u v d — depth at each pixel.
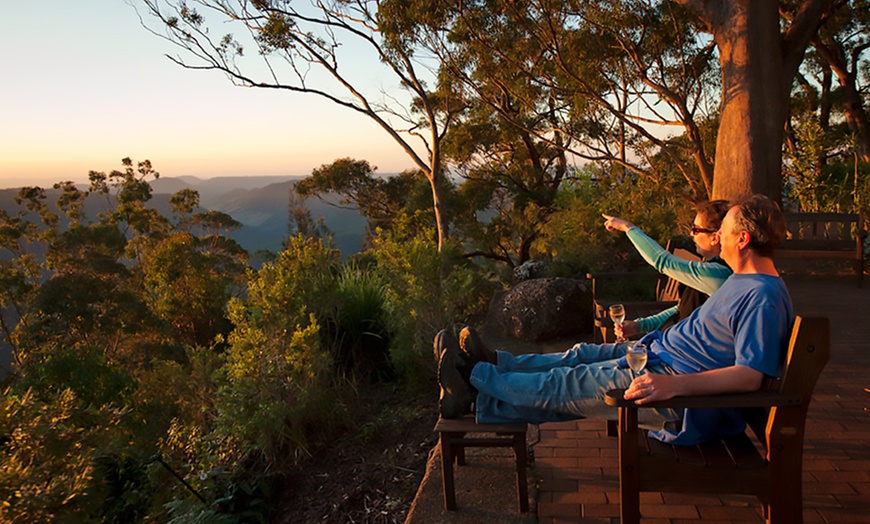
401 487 3.38
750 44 9.61
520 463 2.58
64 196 50.25
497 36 13.04
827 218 7.55
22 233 42.50
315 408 4.09
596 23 12.26
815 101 19.39
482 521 2.59
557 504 2.67
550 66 14.28
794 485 2.07
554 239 8.66
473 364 2.66
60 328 20.75
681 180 14.49
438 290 4.89
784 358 2.04
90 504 2.73
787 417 2.04
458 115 21.59
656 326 3.18
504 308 5.67
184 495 3.87
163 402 7.42
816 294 7.05
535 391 2.50
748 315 2.09
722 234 2.30
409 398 4.66
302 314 4.54
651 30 12.20
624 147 16.08
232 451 3.96
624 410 2.14
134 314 20.80
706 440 2.29
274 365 4.19
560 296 5.39
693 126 12.64
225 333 20.33
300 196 37.88
